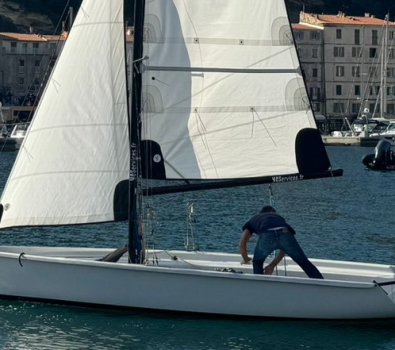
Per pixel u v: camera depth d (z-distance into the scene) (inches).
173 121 1125.7
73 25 1144.8
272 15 1147.9
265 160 1147.3
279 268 1207.6
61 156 1138.7
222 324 1099.3
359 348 1027.9
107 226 2140.7
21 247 1238.9
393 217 2504.9
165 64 1120.2
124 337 1047.6
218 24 1135.6
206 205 2689.5
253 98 1146.0
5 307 1135.0
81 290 1117.7
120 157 1135.6
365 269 1210.6
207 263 1221.7
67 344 1023.0
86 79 1138.7
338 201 2982.3
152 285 1099.9
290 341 1047.6
